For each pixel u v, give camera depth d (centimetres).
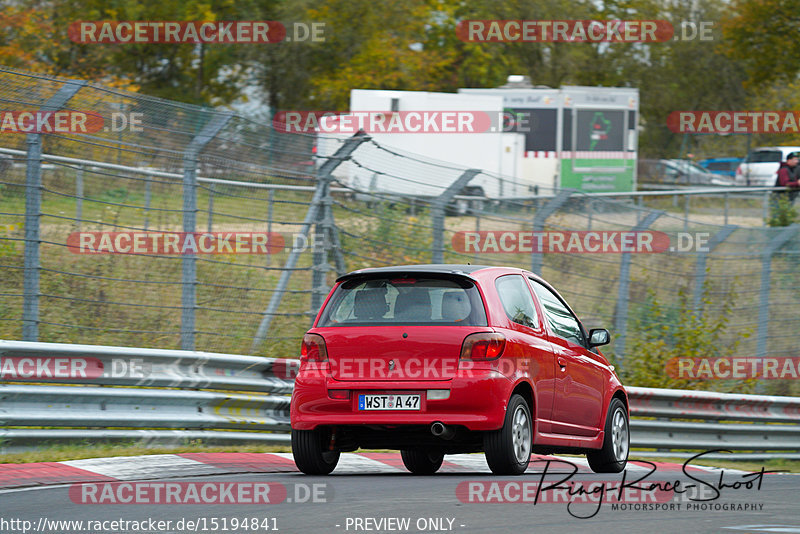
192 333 4412
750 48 17175
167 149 4453
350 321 3222
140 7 14412
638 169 18625
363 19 16312
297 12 15712
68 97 4175
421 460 3719
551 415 3403
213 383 4112
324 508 2541
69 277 4384
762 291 6788
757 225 9638
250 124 4691
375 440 3247
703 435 5516
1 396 3478
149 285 4625
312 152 4906
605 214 6019
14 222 4172
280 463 3709
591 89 13200
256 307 4916
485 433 3130
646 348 6300
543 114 12988
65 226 4303
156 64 15888
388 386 3133
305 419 3206
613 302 6338
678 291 6512
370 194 5172
